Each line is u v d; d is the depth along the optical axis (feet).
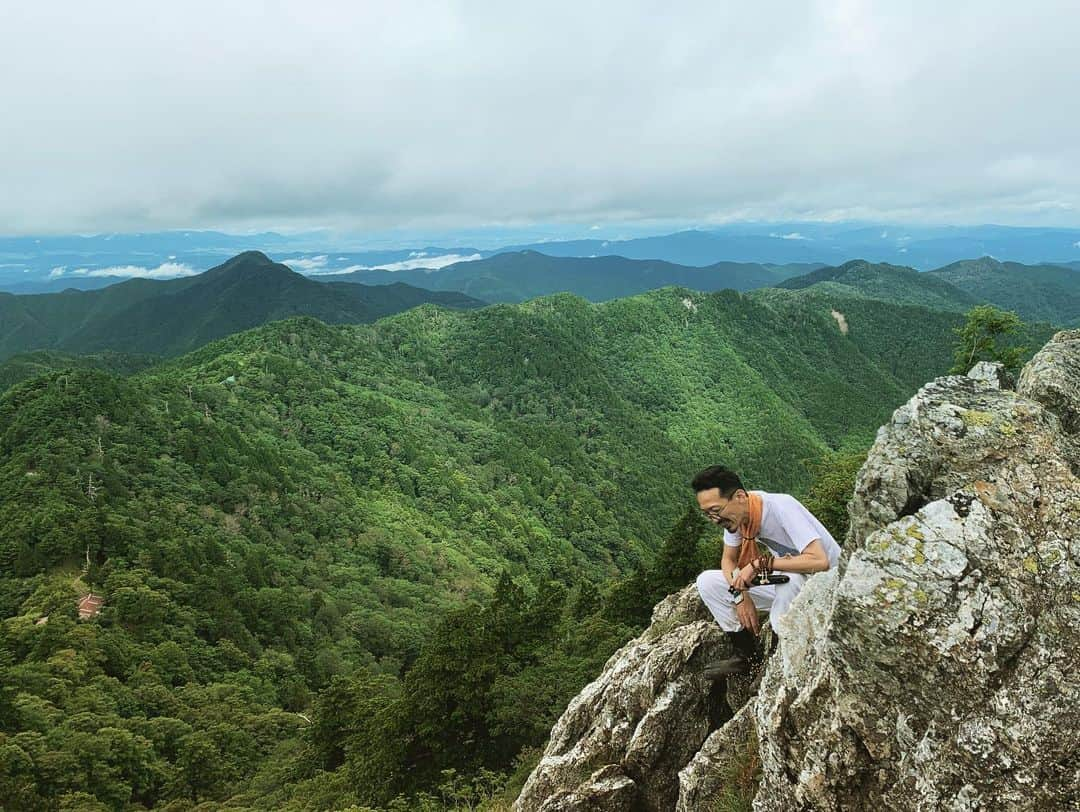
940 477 15.88
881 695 13.52
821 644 16.22
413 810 66.28
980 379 18.72
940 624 12.62
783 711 16.38
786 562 19.08
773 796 16.48
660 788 25.49
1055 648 11.88
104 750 163.43
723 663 25.55
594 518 526.57
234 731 188.24
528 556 444.55
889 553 13.78
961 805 11.98
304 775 143.54
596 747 29.37
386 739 94.02
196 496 372.79
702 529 115.55
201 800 165.27
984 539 13.42
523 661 110.32
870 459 17.20
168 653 230.89
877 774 13.64
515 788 58.23
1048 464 14.94
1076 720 11.25
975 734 11.99
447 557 409.49
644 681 28.37
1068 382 19.20
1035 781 11.32
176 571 284.20
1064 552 13.04
